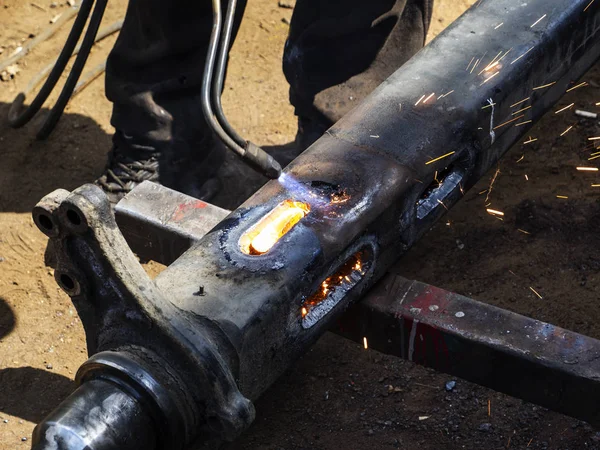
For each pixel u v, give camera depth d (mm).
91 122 1927
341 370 1410
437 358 1149
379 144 1217
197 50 1625
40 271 1601
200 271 1054
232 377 974
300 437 1316
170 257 1295
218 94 1111
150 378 957
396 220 1188
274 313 1029
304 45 1646
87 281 983
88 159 1837
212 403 969
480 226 1624
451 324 1121
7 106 1964
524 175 1716
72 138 1882
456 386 1365
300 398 1372
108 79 1661
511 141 1412
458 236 1611
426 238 1610
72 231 942
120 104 1663
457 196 1315
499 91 1312
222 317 999
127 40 1624
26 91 1988
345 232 1107
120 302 972
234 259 1065
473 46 1373
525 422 1306
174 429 968
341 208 1126
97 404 949
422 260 1576
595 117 1820
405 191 1180
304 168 1188
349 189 1150
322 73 1660
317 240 1086
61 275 995
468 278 1538
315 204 1133
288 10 2203
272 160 1121
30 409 1368
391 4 1600
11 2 2211
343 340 1459
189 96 1666
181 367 970
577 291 1497
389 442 1296
